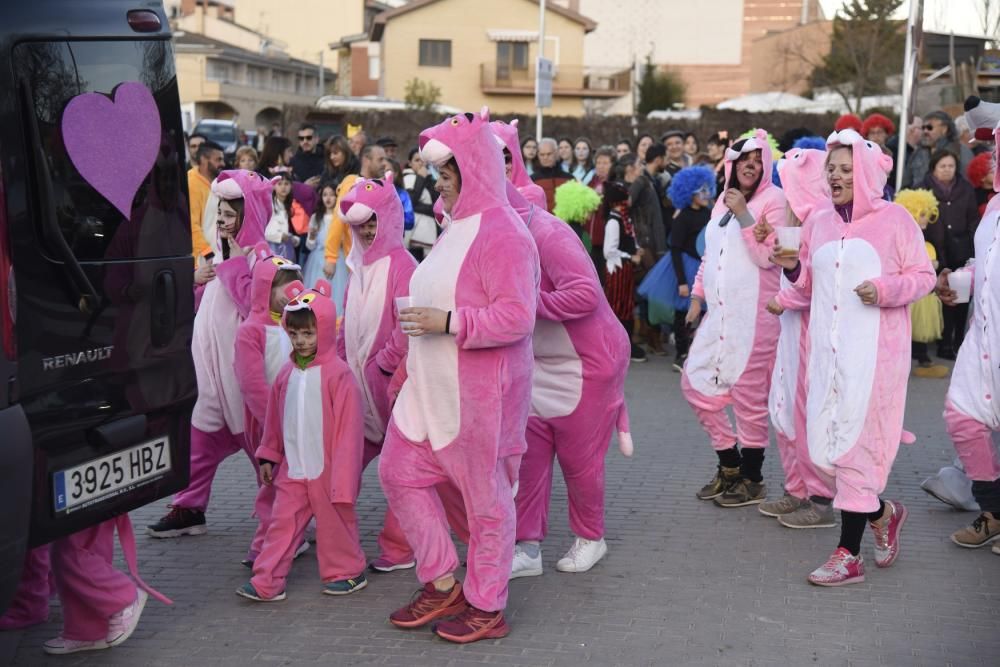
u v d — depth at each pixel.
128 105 4.43
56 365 4.11
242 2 80.56
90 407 4.27
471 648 4.79
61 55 4.13
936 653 4.76
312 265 10.76
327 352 5.24
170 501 6.81
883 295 5.34
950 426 6.07
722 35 94.56
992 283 5.88
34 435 4.03
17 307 3.91
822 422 5.56
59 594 4.66
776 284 6.50
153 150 4.57
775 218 6.39
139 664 4.64
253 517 6.56
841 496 5.52
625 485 7.28
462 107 53.16
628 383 10.59
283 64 63.88
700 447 8.27
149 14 4.57
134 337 4.48
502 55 52.78
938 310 10.90
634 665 4.63
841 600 5.35
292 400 5.25
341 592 5.37
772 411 6.33
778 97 37.66
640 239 11.98
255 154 12.05
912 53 14.13
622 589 5.48
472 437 4.69
